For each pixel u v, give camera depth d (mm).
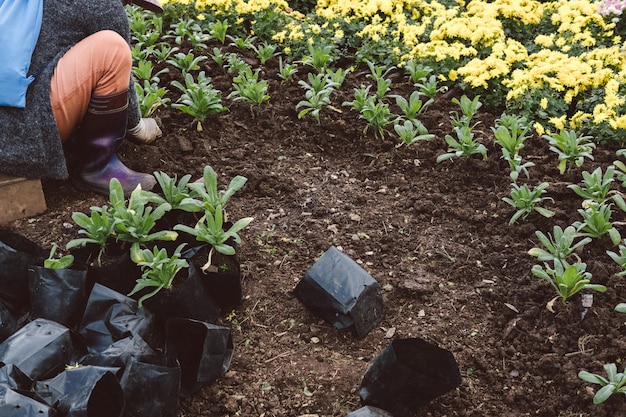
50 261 1760
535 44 2949
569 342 1770
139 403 1533
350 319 1775
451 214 2150
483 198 2201
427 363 1631
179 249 1762
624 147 2373
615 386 1595
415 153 2377
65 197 2115
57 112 1954
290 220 2107
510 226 2088
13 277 1777
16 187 2006
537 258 1973
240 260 1965
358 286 1786
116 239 1822
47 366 1603
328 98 2498
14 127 1903
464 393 1685
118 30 2018
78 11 1941
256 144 2414
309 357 1747
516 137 2275
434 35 2832
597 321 1792
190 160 2301
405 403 1617
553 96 2559
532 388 1697
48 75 1918
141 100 2383
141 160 2266
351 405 1649
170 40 2904
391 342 1670
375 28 2832
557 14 3000
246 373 1711
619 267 1925
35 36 1897
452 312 1862
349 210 2152
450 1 3291
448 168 2316
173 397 1558
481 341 1796
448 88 2734
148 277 1766
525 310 1852
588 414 1630
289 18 3027
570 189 2174
